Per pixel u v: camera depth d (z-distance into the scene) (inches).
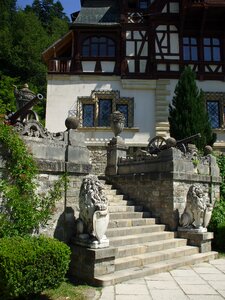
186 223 373.7
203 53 802.2
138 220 368.5
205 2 761.6
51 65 789.9
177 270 296.0
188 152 439.8
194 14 787.4
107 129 746.2
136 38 802.2
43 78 1337.4
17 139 253.3
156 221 388.2
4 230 238.2
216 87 785.6
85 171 293.7
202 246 356.5
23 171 251.9
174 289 241.9
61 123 761.0
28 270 195.0
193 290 240.8
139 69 787.4
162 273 284.5
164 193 390.3
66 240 272.8
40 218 255.3
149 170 414.9
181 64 784.9
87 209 261.7
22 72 1295.5
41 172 266.2
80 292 228.4
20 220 247.0
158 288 243.0
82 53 804.0
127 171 447.2
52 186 272.8
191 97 649.0
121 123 484.4
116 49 804.6
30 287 197.5
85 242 259.0
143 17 812.6
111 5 867.4
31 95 375.2
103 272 252.4
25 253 197.2
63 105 768.9
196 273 287.7
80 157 295.3
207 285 253.1
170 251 327.0
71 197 282.5
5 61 1274.6
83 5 863.1
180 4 795.4
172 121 659.4
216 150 746.2
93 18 832.9
